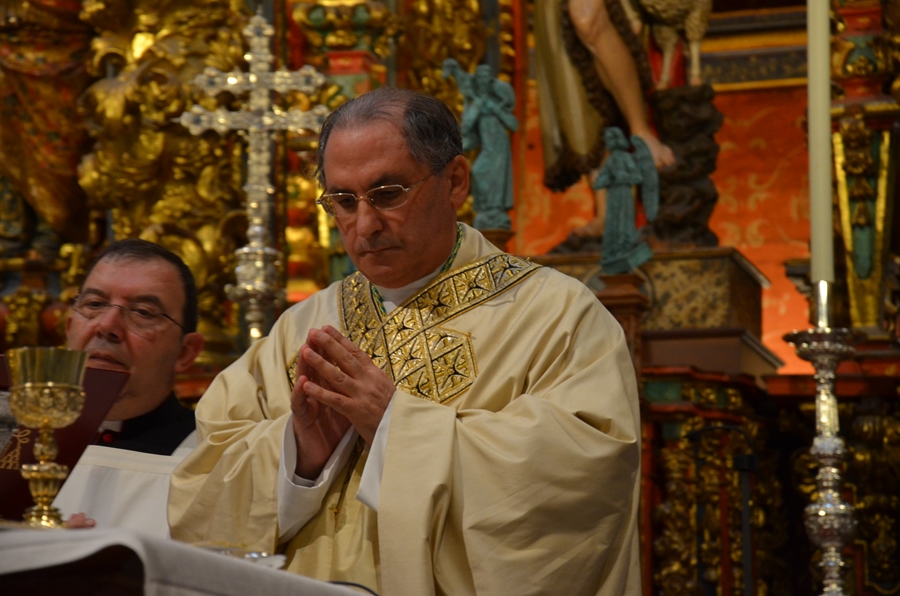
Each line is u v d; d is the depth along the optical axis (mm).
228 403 5762
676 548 10094
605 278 10070
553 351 5391
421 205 5367
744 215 15141
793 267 12086
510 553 4863
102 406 4656
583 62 12531
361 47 11125
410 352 5531
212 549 3984
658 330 11414
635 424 5270
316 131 9422
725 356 11203
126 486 6379
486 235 9445
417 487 4848
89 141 12328
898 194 11547
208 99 11438
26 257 12344
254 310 8812
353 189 5281
